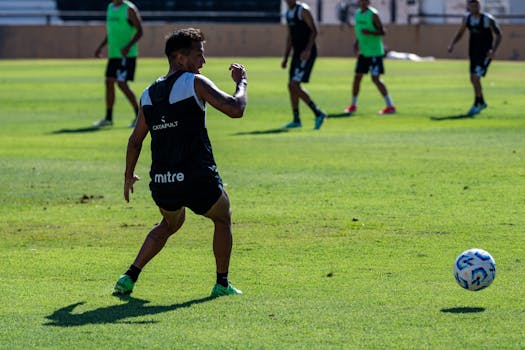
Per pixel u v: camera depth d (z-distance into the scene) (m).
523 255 24.97
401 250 25.84
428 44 131.38
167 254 25.77
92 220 30.83
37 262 25.12
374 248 26.14
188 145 20.47
